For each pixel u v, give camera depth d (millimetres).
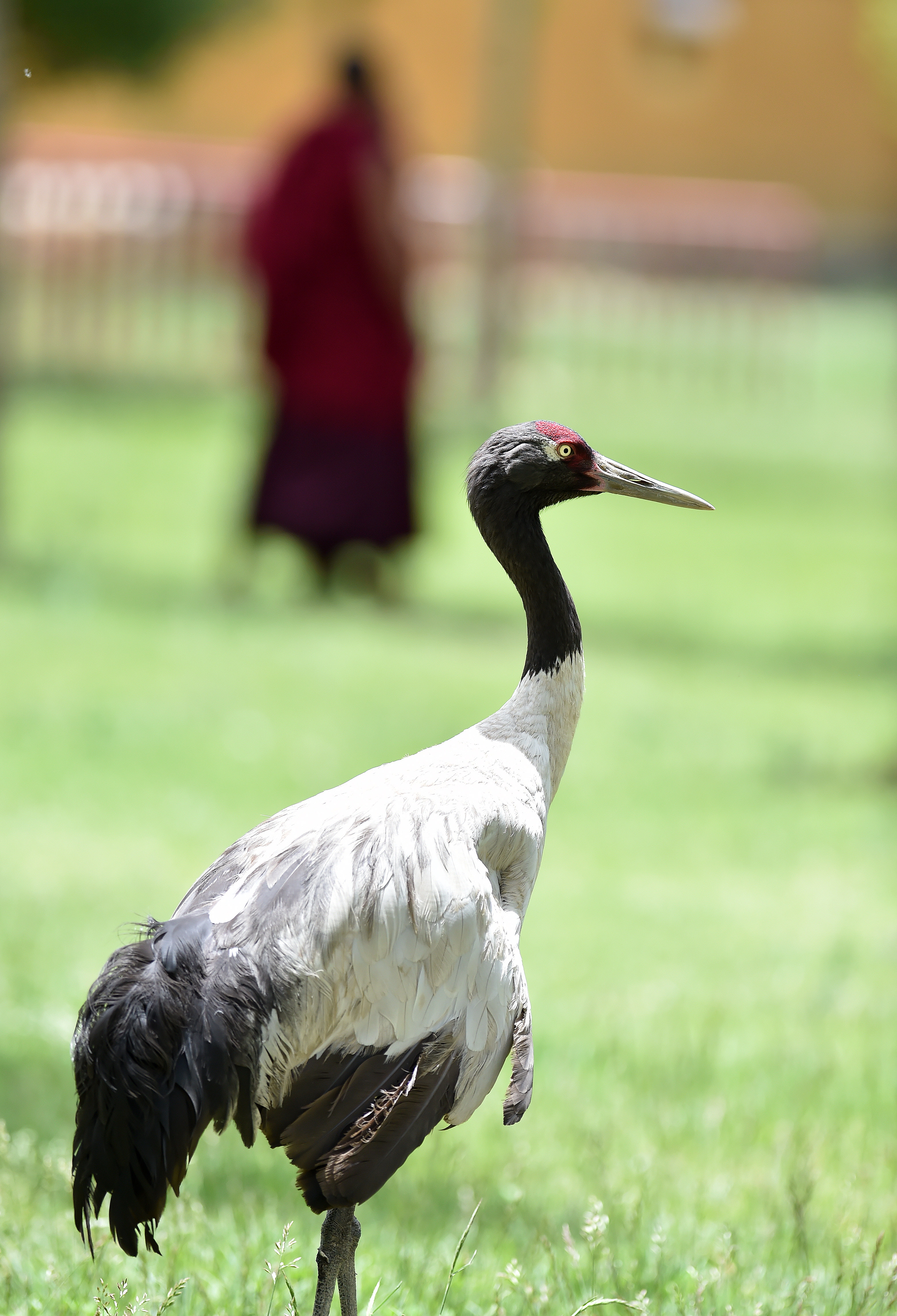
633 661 18359
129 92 33344
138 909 10703
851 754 15570
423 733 14875
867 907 11867
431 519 25094
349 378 18625
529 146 49438
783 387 38938
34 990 9133
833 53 49594
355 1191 4906
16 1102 7789
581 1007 9695
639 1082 8633
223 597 19438
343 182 18188
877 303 48250
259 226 18469
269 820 5488
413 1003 5105
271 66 47312
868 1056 9148
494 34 34719
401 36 47625
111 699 15203
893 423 36188
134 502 24484
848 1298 6137
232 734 14523
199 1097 4840
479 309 35250
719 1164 7695
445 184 46438
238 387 34906
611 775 14461
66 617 17969
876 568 24094
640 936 11047
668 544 25047
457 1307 5965
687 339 39031
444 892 5199
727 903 11805
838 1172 7637
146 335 38062
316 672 16609
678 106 49719
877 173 50062
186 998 4906
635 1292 6051
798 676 18406
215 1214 6812
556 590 6254
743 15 49500
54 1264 6031
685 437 33438
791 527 26484
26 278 36469
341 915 5035
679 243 39812
